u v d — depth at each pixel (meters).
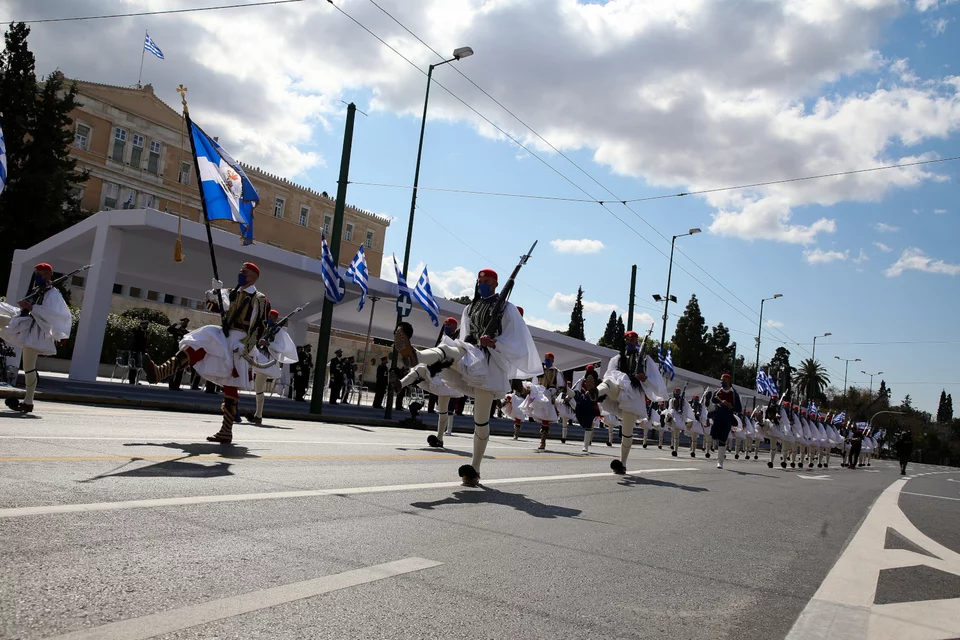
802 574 5.02
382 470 7.71
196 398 18.19
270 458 7.56
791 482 14.25
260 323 8.45
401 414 26.97
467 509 5.90
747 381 109.81
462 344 7.34
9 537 3.53
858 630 3.72
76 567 3.22
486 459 10.93
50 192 42.00
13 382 15.00
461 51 22.59
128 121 54.81
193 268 24.84
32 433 7.39
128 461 6.18
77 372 20.00
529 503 6.68
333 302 19.61
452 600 3.41
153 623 2.71
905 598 4.55
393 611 3.15
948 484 23.06
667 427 22.47
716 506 8.35
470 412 37.22
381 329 36.97
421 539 4.61
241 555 3.73
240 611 2.93
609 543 5.26
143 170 55.62
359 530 4.63
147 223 20.03
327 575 3.57
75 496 4.57
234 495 5.21
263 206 62.00
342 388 30.62
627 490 8.84
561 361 43.97
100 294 20.41
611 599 3.79
